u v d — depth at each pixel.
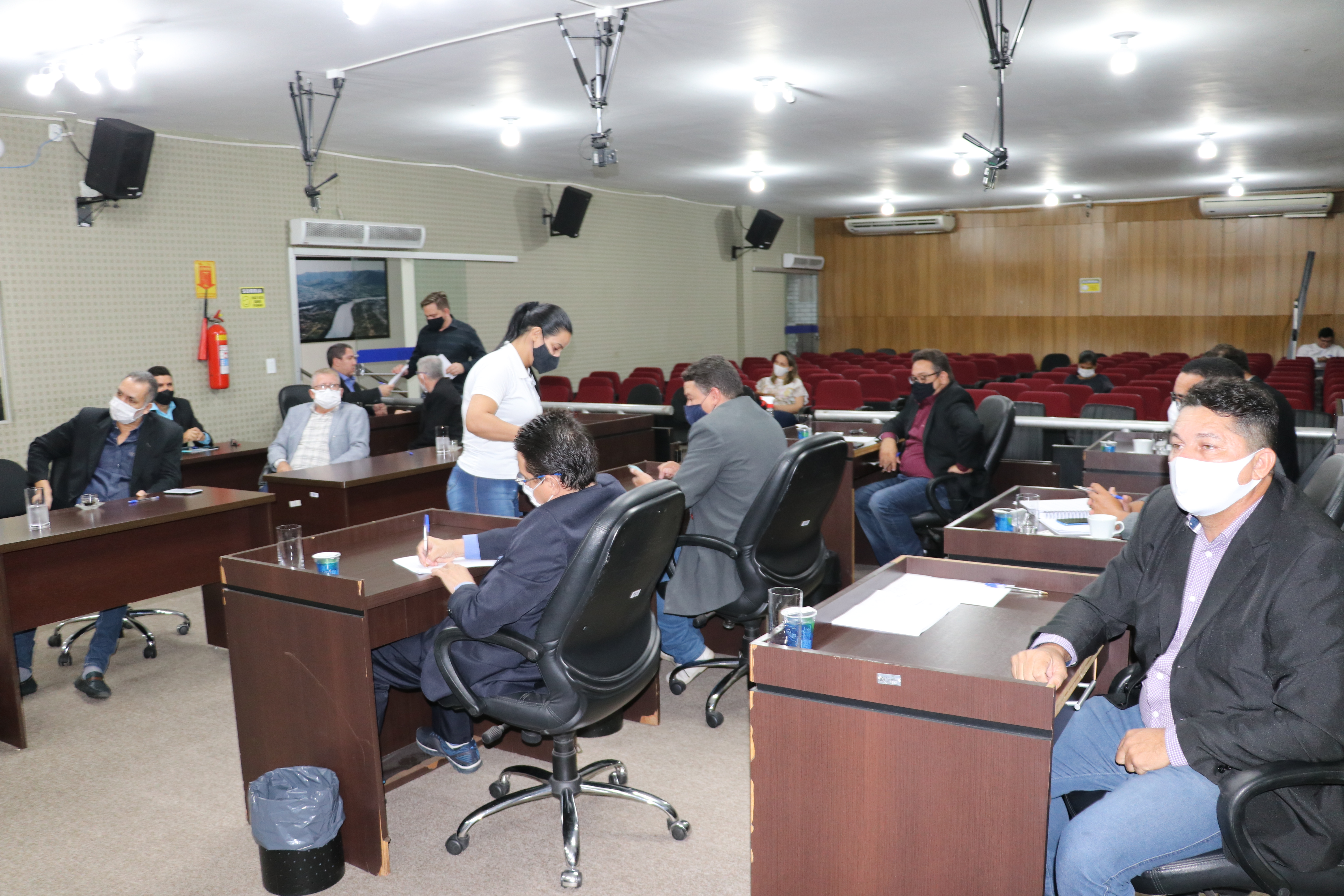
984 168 10.74
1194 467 1.79
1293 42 5.60
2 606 3.34
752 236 14.48
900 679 1.76
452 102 6.72
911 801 1.79
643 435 7.12
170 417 6.27
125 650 4.48
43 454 4.30
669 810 2.75
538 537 2.34
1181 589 1.93
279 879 2.46
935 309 16.66
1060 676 1.72
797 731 1.89
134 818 2.91
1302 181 12.52
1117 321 15.50
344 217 8.60
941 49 5.62
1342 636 1.64
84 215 6.57
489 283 10.24
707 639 4.21
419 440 6.59
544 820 2.86
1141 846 1.71
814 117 7.63
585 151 8.87
